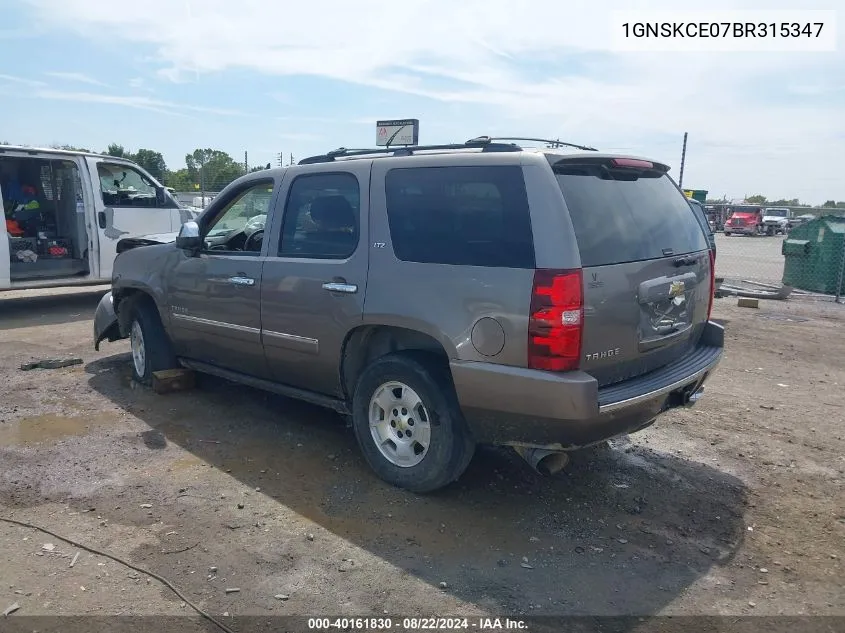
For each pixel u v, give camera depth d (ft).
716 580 11.14
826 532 12.79
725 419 19.02
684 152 46.24
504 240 11.94
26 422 17.48
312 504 13.32
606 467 15.48
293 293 15.14
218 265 17.13
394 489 13.97
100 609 9.96
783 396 21.33
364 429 14.23
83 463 15.02
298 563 11.28
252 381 17.31
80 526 12.30
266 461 15.33
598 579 11.07
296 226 15.55
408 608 10.18
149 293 19.48
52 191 35.81
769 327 32.86
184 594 10.37
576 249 11.43
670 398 13.56
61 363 22.91
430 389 12.91
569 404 11.22
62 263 34.65
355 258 14.01
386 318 13.29
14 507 12.96
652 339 12.93
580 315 11.34
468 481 14.43
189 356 19.30
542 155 11.94
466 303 12.16
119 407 18.75
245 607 10.11
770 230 136.67
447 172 12.92
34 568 10.93
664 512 13.43
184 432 16.99
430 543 12.00
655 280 12.89
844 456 16.44
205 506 13.15
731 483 14.84
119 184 37.45
